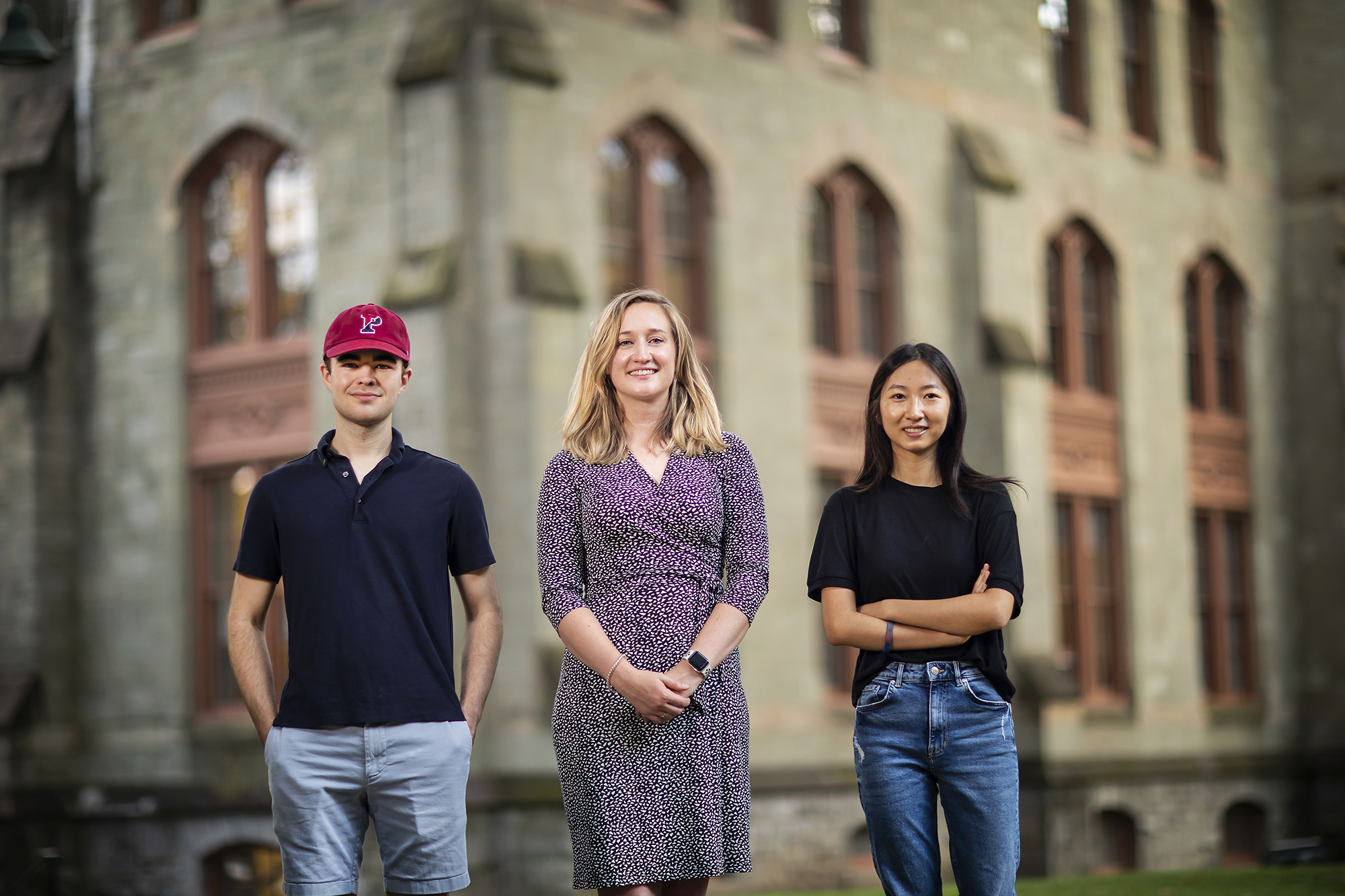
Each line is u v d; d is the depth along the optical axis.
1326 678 22.75
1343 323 22.73
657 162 15.23
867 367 17.03
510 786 12.84
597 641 3.98
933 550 4.25
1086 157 19.95
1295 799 21.95
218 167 15.88
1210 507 21.72
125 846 15.26
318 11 14.78
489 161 13.55
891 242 17.42
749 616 4.09
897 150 17.44
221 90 15.54
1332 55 23.06
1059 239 19.70
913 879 4.20
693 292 15.50
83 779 16.17
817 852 15.37
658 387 4.21
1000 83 18.84
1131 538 20.25
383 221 14.11
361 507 4.11
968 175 18.02
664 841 4.01
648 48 14.95
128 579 16.14
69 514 16.48
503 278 13.38
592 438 4.21
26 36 13.24
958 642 4.19
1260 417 22.66
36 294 16.56
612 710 4.04
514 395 13.21
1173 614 20.70
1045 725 17.41
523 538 13.09
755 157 15.92
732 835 4.08
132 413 16.19
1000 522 4.25
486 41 13.62
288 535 4.09
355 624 4.03
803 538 15.98
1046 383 19.12
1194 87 22.41
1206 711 21.05
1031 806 17.31
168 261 15.99
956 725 4.16
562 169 13.94
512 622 13.11
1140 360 20.64
